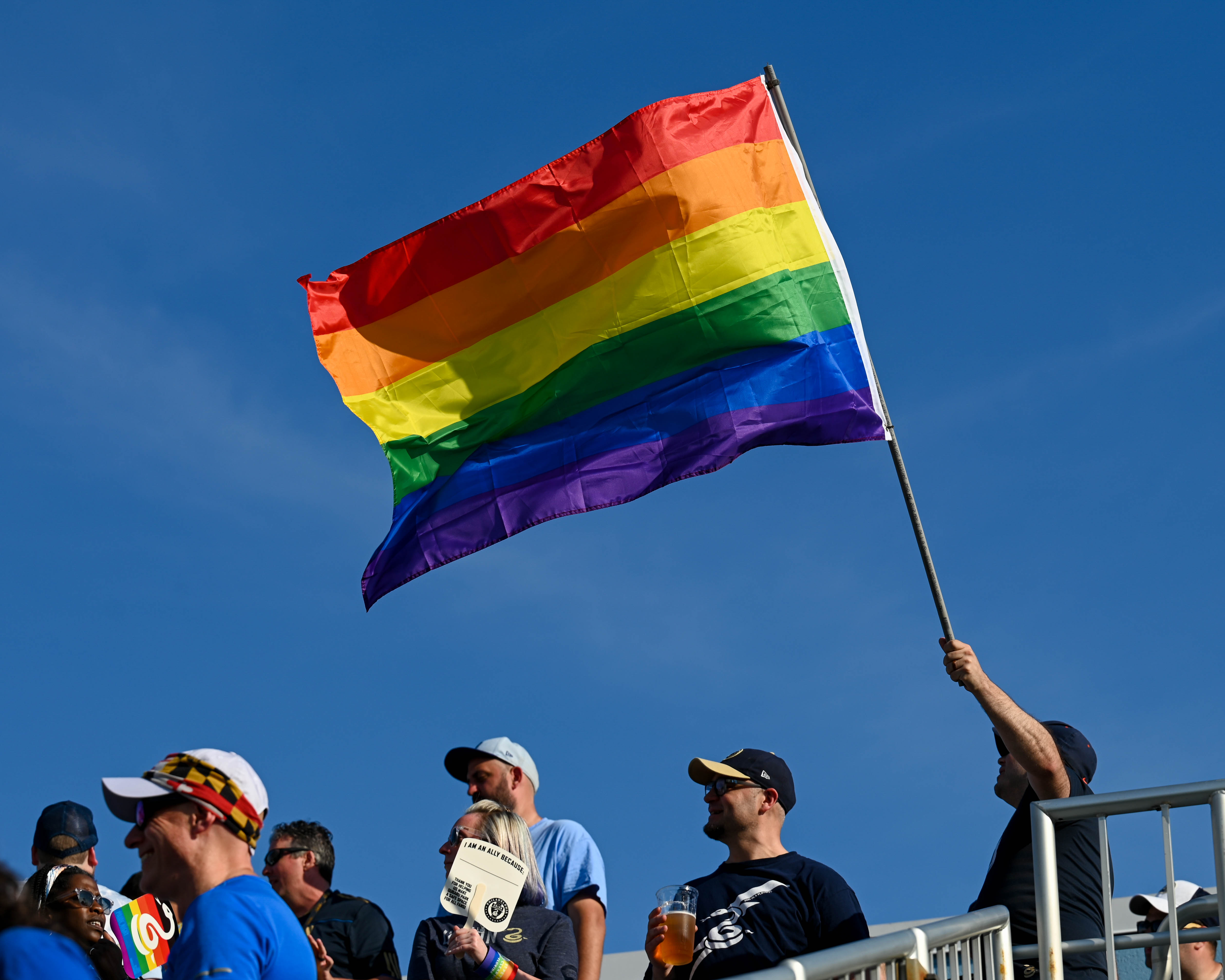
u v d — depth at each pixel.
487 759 8.03
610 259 8.91
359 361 9.01
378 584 8.88
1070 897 6.36
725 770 6.83
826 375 8.69
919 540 8.05
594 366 8.87
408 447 8.96
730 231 8.86
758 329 8.75
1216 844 5.72
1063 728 6.95
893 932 5.50
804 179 9.02
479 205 8.98
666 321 8.82
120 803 4.56
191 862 4.43
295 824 7.26
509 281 8.96
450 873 6.82
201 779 4.49
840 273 8.88
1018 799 7.07
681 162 8.90
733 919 6.41
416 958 6.89
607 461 8.72
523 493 8.77
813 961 4.51
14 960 3.37
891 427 8.57
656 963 6.48
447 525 8.83
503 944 6.86
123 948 6.64
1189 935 5.76
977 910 6.08
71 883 5.90
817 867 6.56
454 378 8.97
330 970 6.20
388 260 9.03
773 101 9.14
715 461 8.59
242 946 4.19
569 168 9.00
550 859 7.66
